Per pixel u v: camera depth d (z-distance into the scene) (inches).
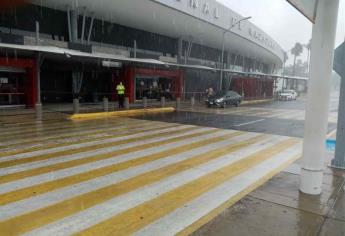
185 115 778.2
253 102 1508.4
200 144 398.0
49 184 233.3
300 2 172.6
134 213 185.6
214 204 199.9
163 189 227.3
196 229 165.6
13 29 857.5
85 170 270.5
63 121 609.0
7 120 601.6
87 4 877.8
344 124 279.6
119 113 768.9
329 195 215.3
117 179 247.9
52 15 934.4
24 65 753.0
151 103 1109.1
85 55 802.2
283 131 531.8
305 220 176.4
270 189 227.5
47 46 765.9
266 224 171.3
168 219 177.9
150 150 354.6
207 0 1115.9
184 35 1398.9
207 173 269.6
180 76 1318.9
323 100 206.8
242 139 444.8
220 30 1304.1
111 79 1119.0
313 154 214.2
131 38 1240.2
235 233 161.2
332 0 196.2
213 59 1870.1
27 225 168.1
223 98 1071.6
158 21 1110.4
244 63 2320.4
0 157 311.6
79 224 170.4
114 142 398.6
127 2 865.5
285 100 1763.0
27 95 796.0
